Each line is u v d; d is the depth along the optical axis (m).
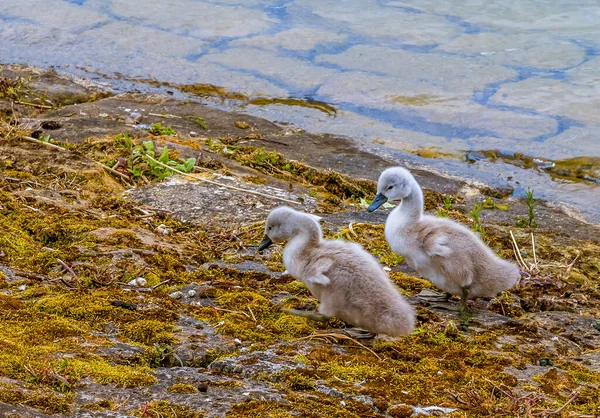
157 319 5.96
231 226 9.20
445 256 7.21
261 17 18.95
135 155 10.91
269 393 4.78
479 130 14.02
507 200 11.84
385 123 14.34
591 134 13.82
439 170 12.62
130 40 17.69
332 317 6.54
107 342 5.36
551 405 5.25
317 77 15.99
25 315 5.57
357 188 11.51
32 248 7.32
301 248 6.62
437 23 18.42
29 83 15.27
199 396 4.66
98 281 6.68
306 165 12.02
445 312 7.27
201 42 17.61
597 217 11.44
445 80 15.78
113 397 4.52
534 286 8.47
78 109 14.00
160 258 7.46
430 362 5.86
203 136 13.24
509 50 17.00
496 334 6.75
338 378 5.21
